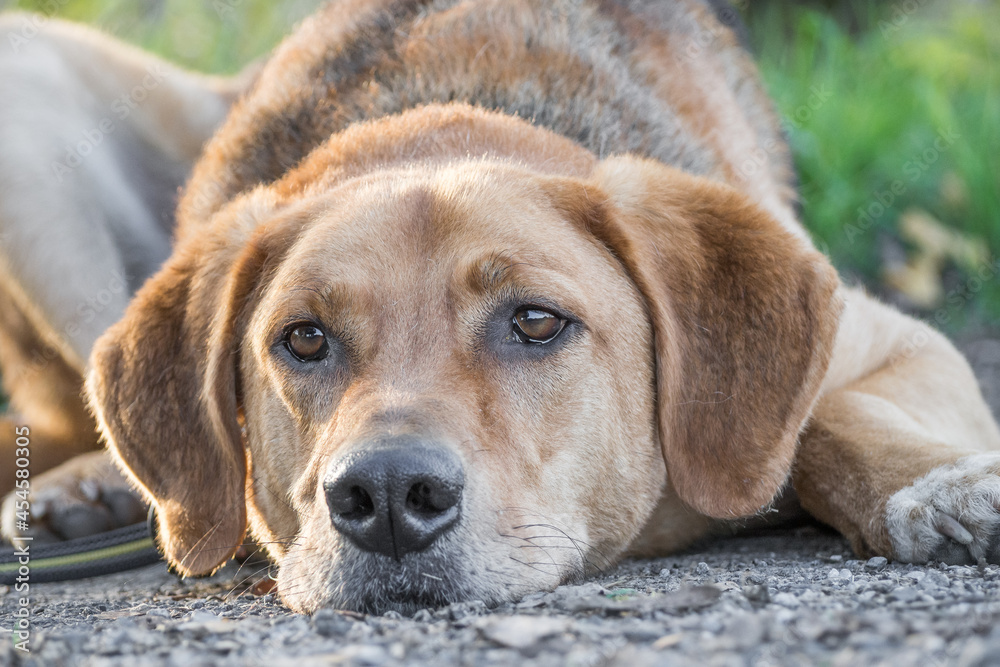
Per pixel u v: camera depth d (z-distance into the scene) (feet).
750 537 17.70
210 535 15.17
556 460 13.62
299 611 12.78
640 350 14.65
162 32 40.24
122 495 21.33
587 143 17.87
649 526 16.16
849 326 17.56
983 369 28.04
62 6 39.17
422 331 13.37
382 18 20.07
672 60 20.45
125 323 16.25
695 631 9.37
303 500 13.41
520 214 14.08
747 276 15.02
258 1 39.88
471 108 16.98
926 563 13.87
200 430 15.48
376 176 15.33
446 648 9.32
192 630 10.87
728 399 14.87
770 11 44.27
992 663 7.73
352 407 12.76
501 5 19.17
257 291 15.10
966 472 13.91
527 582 12.71
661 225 15.14
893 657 8.21
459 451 12.27
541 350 13.66
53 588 17.24
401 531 11.80
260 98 20.16
